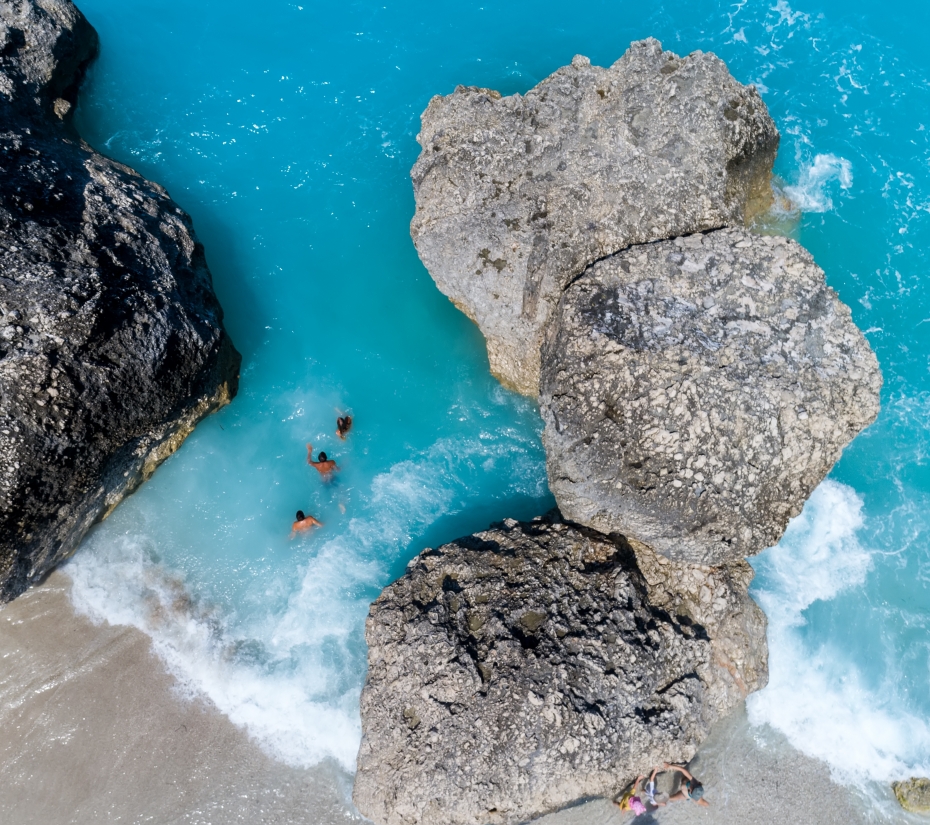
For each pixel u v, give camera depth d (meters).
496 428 13.73
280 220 15.39
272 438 13.77
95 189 12.73
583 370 10.67
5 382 10.05
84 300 10.73
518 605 10.40
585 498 10.84
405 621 10.52
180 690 11.96
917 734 11.39
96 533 13.00
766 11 16.91
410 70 16.69
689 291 10.82
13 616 12.38
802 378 10.17
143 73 16.53
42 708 11.79
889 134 15.52
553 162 12.41
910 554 12.43
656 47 12.75
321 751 11.55
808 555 12.51
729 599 11.09
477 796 9.44
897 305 14.09
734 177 12.62
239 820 11.12
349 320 14.70
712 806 10.96
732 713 11.57
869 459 13.03
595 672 9.86
